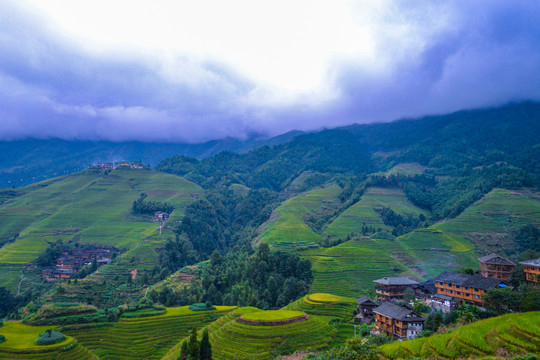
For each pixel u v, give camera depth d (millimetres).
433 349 65250
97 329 105688
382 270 170375
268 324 96938
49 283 175875
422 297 121188
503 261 116688
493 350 59406
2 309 147750
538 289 81000
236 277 169875
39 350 83312
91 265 188125
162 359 92938
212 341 95125
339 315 121562
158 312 119125
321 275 165875
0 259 197250
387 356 68875
